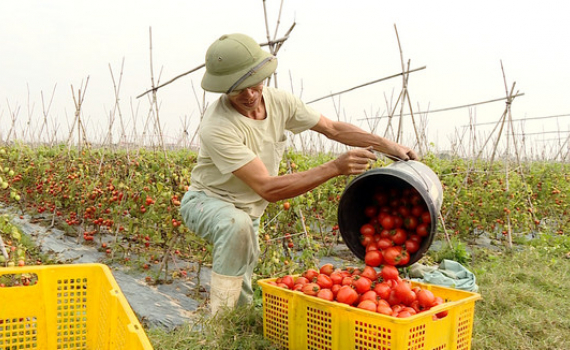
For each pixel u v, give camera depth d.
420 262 6.18
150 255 5.61
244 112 3.48
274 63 3.27
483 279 5.11
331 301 2.98
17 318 2.48
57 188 7.45
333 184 7.17
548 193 9.60
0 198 8.61
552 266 6.07
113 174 7.15
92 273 2.60
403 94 6.42
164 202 5.13
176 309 4.18
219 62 3.13
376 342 2.76
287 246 5.77
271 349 3.18
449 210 7.48
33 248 5.83
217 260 3.43
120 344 2.05
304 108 3.84
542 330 3.88
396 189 3.50
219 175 3.57
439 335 2.95
